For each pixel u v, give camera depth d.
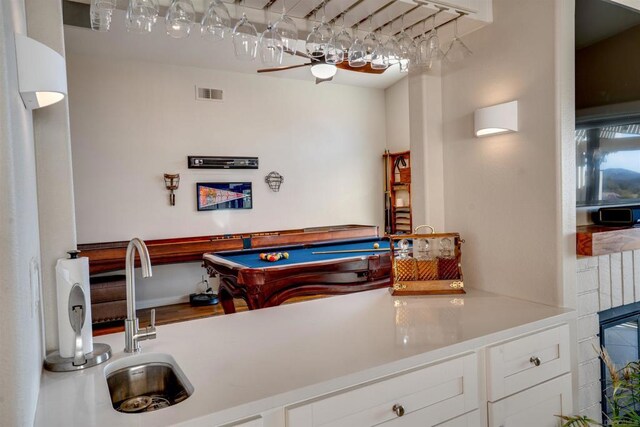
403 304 1.90
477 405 1.45
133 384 1.34
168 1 1.72
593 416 1.89
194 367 1.24
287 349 1.38
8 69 0.79
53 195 1.31
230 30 1.78
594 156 2.06
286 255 3.83
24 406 0.81
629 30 2.11
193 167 5.79
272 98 6.43
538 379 1.61
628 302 2.06
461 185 2.18
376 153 7.47
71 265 1.26
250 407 1.03
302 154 6.73
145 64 5.51
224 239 5.51
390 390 1.24
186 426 0.95
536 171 1.81
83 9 3.10
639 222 2.05
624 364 2.04
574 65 1.77
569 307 1.78
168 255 5.13
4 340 0.76
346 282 3.59
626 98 2.13
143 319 4.90
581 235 1.79
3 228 0.75
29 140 1.09
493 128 1.89
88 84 5.18
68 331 1.27
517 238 1.91
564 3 1.72
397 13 1.88
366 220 7.40
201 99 5.87
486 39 2.01
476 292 2.07
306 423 1.09
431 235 2.07
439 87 2.27
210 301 5.59
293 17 1.96
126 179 5.42
